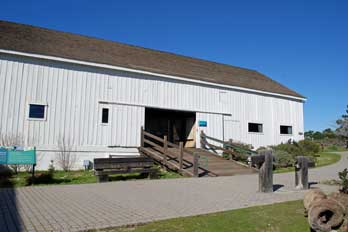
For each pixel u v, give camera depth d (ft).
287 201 23.58
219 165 48.70
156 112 61.41
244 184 33.63
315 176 41.22
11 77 42.96
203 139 60.54
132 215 18.85
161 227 16.15
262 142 70.64
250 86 69.92
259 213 19.19
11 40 46.55
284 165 55.52
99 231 15.69
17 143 42.14
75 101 47.42
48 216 18.24
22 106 43.16
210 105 63.16
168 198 24.93
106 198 24.53
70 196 25.04
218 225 16.47
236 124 66.54
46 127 44.62
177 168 43.68
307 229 15.83
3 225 16.07
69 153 45.93
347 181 21.90
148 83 55.31
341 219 15.47
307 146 73.87
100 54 54.70
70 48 52.49
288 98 77.51
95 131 48.62
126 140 51.37
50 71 45.96
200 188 30.50
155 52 71.97
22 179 35.81
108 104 50.42
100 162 36.04
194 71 66.33
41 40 51.98
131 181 35.47
